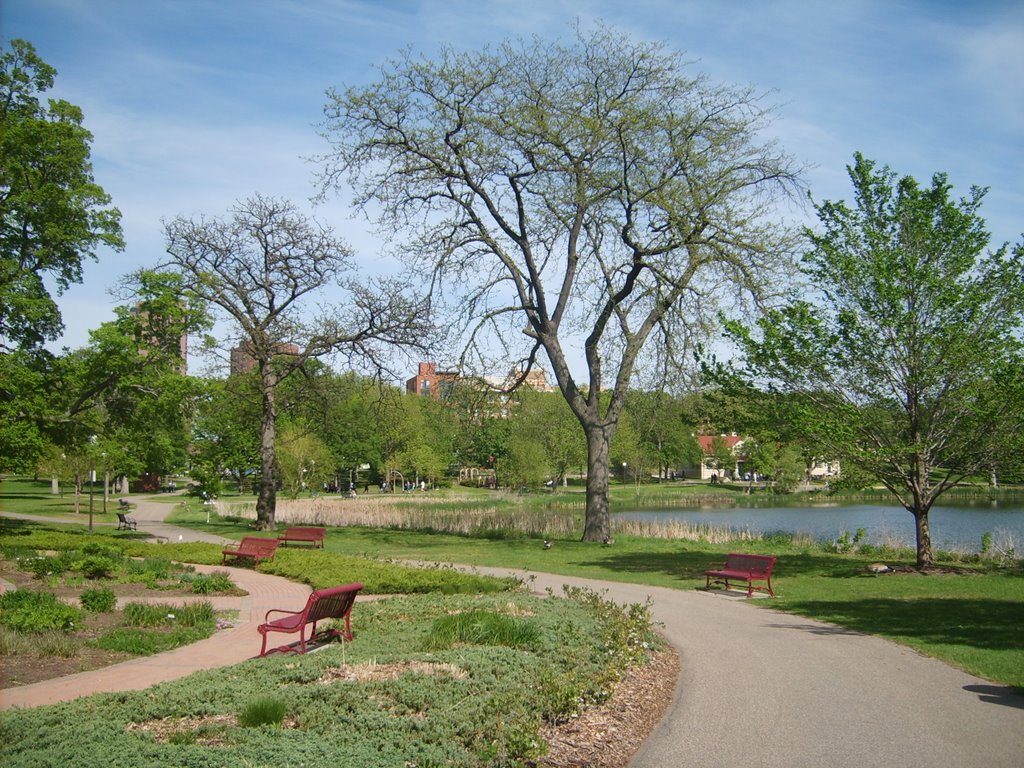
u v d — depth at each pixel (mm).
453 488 89062
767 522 42562
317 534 25828
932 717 7586
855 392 19656
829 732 7137
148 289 29641
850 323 18953
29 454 26391
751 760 6414
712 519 45219
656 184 24625
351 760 5418
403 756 5605
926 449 19156
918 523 20016
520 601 12758
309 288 33688
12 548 21219
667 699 8305
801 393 19781
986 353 18266
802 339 19406
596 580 18531
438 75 25438
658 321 26312
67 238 29156
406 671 7867
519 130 24625
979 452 18703
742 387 20266
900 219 19562
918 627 12367
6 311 27578
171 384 29297
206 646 10578
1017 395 16844
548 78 25297
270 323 33500
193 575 17891
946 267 19141
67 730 5910
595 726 7094
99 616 12344
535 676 7676
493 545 27281
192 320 30547
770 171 24828
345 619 10977
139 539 29188
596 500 27891
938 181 19359
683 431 65000
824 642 11328
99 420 29797
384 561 20609
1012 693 8484
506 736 6020
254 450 52094
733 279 23781
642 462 71000
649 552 24781
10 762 5129
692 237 24219
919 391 19094
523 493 69375
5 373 26375
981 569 19750
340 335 32500
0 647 9664
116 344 28656
